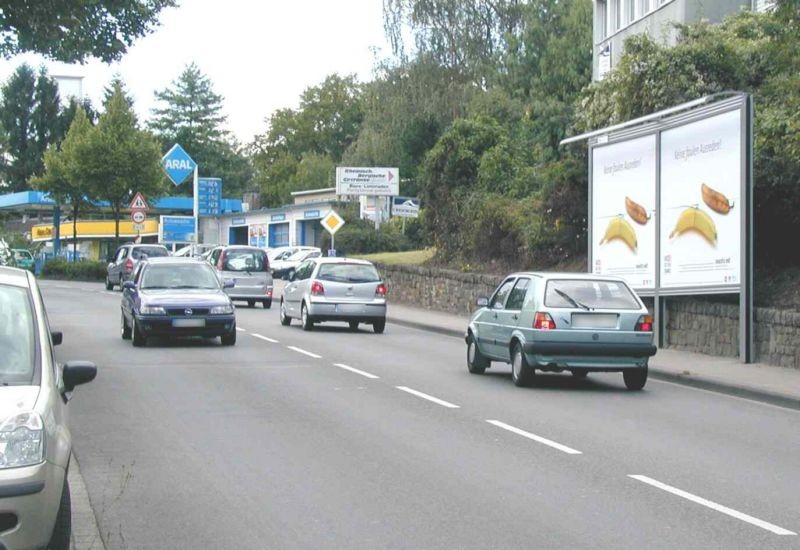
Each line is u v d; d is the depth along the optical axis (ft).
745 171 66.13
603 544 25.59
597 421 45.19
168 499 30.12
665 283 76.18
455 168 128.57
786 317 64.13
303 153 346.13
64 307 120.78
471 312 113.09
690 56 89.92
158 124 366.02
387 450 37.60
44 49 65.57
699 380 59.67
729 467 35.53
